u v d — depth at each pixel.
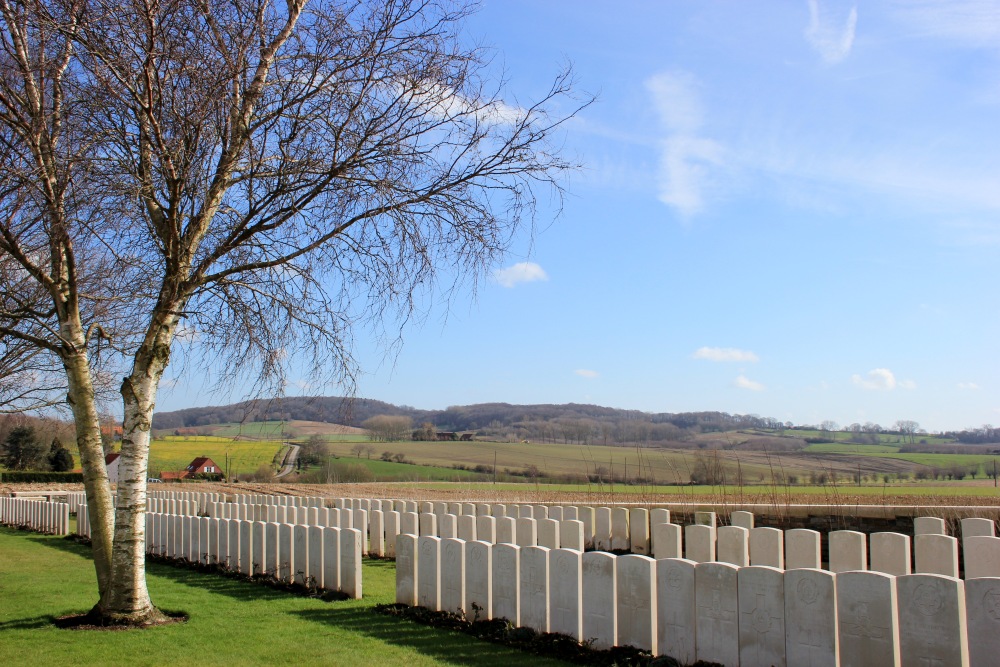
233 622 7.70
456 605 7.79
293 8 7.67
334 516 13.70
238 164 7.59
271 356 7.98
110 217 7.10
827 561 12.84
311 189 7.36
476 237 7.42
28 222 7.71
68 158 6.79
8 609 8.37
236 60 6.95
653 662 5.99
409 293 7.48
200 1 6.77
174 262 7.46
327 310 7.94
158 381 7.94
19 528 19.44
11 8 7.07
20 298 9.27
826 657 5.35
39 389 13.62
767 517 13.79
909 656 5.03
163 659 6.30
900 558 8.80
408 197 7.38
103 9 6.70
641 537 13.26
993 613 4.70
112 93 6.86
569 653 6.42
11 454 42.72
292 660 6.27
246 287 8.02
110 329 9.53
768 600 5.66
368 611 8.23
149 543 13.62
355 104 7.02
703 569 6.04
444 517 12.65
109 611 7.58
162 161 7.20
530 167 7.39
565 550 6.86
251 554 10.77
